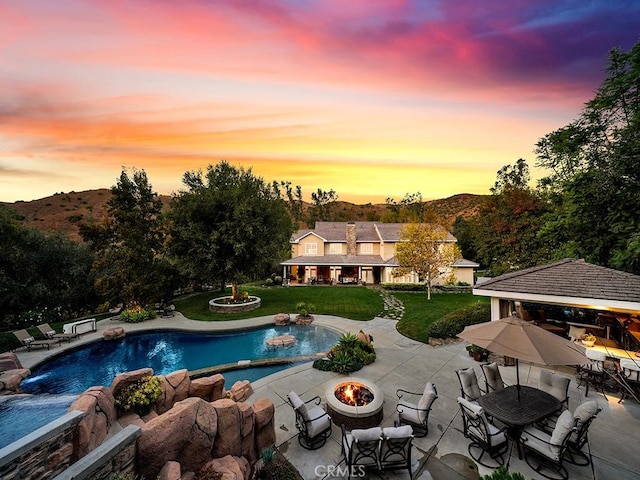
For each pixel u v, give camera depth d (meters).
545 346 5.31
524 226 20.03
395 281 32.97
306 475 5.24
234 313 19.84
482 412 5.45
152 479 4.09
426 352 12.03
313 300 23.91
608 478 5.05
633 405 7.40
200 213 22.14
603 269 9.38
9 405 4.98
